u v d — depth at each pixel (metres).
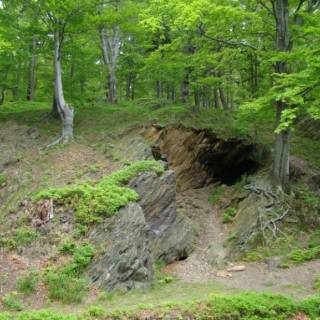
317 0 18.69
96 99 32.41
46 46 20.98
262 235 16.88
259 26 18.94
